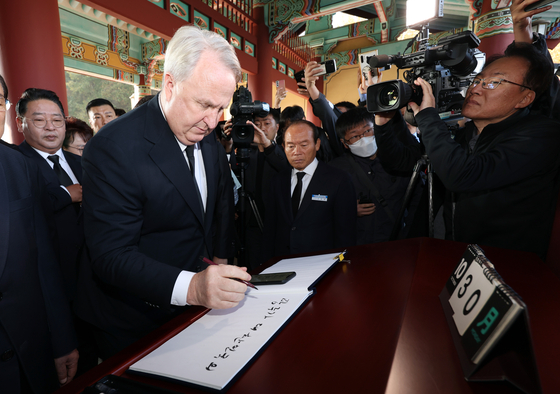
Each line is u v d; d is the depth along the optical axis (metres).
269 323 0.58
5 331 0.88
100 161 0.90
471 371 0.41
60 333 1.05
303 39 13.74
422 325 0.55
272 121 2.30
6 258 0.89
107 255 0.85
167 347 0.55
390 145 1.64
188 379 0.45
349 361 0.47
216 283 0.65
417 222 1.69
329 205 1.61
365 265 0.86
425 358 0.46
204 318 0.65
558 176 1.13
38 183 1.16
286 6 8.34
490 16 5.71
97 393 0.43
